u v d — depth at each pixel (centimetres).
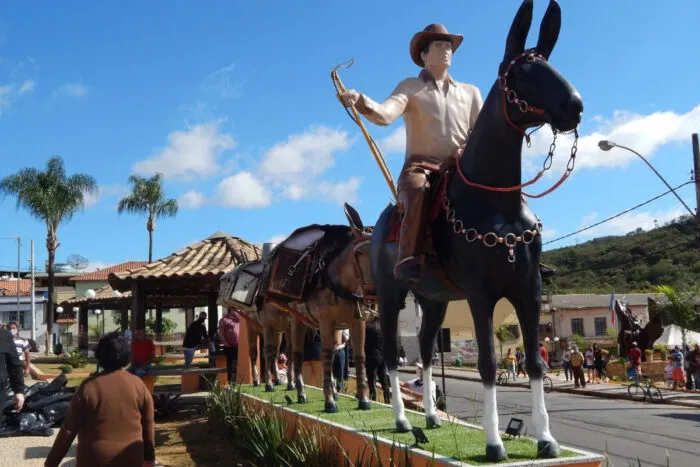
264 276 881
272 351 1072
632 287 5719
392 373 621
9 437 945
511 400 2066
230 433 897
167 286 1398
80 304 3728
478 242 462
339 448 620
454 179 493
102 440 439
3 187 3909
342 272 770
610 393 2291
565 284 6394
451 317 1142
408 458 489
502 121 455
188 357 1480
